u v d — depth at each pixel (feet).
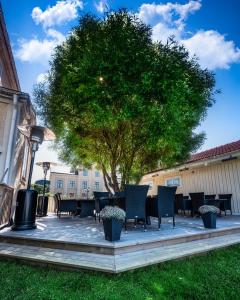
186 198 31.94
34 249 12.27
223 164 33.14
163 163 28.91
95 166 31.71
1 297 7.84
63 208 26.45
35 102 25.00
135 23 18.66
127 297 8.07
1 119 20.84
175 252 12.41
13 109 21.24
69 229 16.35
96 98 17.34
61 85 20.84
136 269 10.28
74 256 11.03
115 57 16.60
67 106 20.38
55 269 10.52
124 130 23.12
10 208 18.85
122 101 17.46
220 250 14.23
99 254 11.05
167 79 16.63
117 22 17.87
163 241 13.03
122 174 25.96
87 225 19.12
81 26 20.21
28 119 27.91
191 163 35.27
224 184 32.55
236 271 10.78
